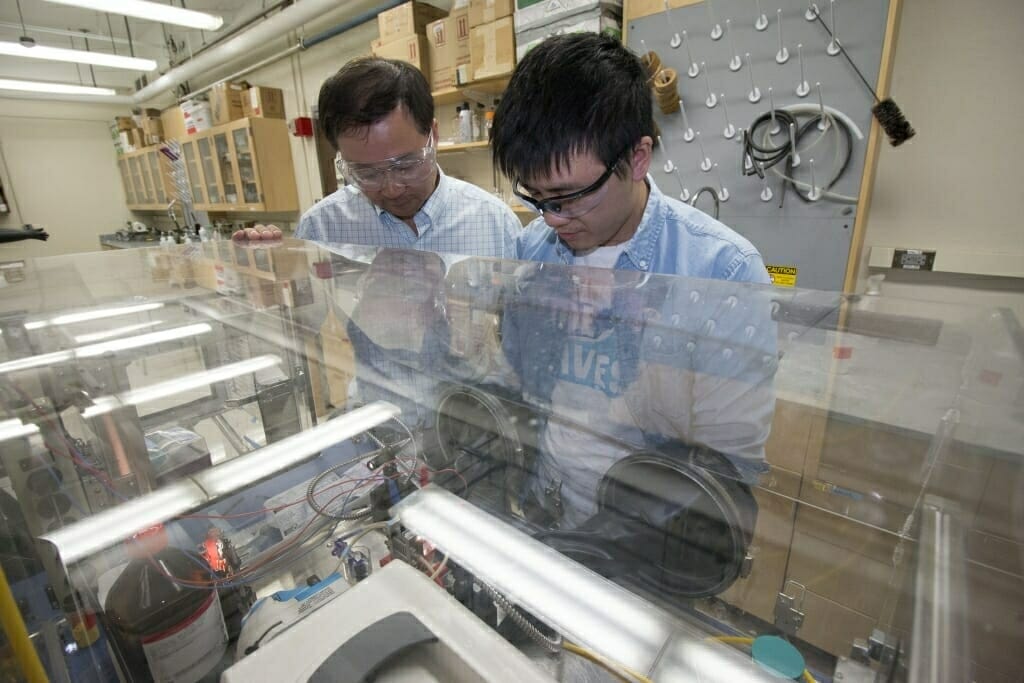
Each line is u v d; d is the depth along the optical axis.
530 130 0.66
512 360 0.88
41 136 5.50
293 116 4.02
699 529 0.55
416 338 0.99
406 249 1.24
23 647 0.40
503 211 1.38
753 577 0.51
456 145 2.43
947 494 0.48
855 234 1.34
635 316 0.74
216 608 0.53
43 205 5.58
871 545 0.52
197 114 4.38
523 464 0.73
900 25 1.36
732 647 0.46
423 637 0.41
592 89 0.64
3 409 0.72
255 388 0.90
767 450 0.60
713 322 0.68
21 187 5.42
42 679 0.40
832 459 0.56
